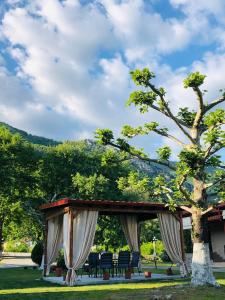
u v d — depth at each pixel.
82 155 36.28
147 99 13.99
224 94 13.51
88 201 16.16
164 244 17.78
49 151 35.50
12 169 32.25
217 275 17.78
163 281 16.09
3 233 41.16
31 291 12.80
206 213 13.20
